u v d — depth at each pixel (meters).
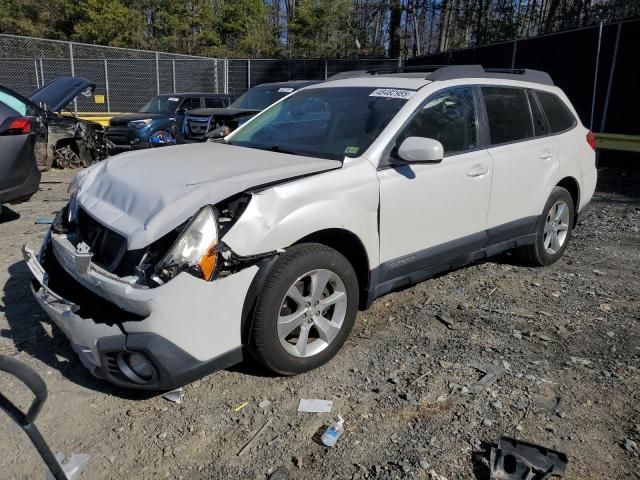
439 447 2.72
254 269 2.97
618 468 2.59
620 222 7.25
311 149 3.93
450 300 4.51
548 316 4.23
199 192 2.94
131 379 2.86
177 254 2.73
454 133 4.16
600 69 11.05
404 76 4.50
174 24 33.75
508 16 25.84
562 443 2.76
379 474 2.54
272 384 3.25
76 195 3.54
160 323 2.71
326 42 32.50
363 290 3.67
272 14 39.03
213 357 2.91
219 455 2.68
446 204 4.02
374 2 30.84
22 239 6.04
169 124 13.63
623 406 3.07
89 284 2.95
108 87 18.41
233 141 4.55
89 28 32.34
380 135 3.72
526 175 4.73
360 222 3.45
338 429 2.84
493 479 2.46
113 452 2.69
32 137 6.41
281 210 3.06
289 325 3.18
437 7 28.72
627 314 4.28
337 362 3.50
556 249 5.39
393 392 3.19
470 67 4.55
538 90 5.12
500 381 3.30
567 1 24.52
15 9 33.78
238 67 19.64
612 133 11.02
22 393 3.15
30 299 4.38
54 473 1.68
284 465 2.61
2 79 17.28
